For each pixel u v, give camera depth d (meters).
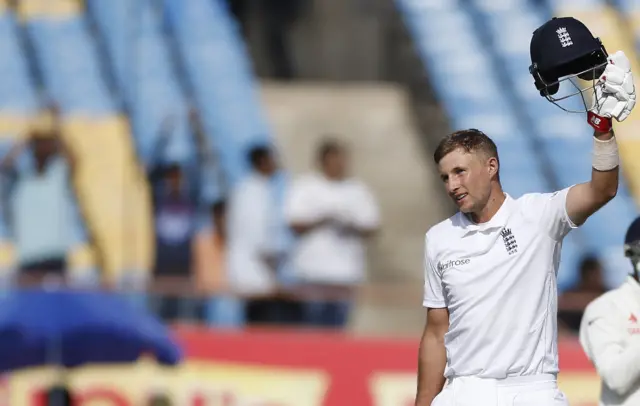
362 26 53.78
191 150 46.19
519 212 18.98
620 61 17.78
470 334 18.84
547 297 18.83
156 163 44.72
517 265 18.75
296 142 50.62
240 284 38.50
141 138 45.94
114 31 47.94
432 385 19.97
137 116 46.59
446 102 51.62
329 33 53.88
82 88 46.72
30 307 32.91
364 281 42.53
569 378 33.88
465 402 18.72
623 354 20.48
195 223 39.81
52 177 39.78
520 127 50.09
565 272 45.25
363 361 34.59
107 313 33.16
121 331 33.06
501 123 50.59
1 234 40.16
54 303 33.00
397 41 53.56
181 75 48.03
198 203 41.56
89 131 45.66
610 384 20.53
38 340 32.69
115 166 44.72
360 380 34.44
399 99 52.53
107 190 43.81
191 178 44.38
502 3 52.75
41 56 47.09
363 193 38.81
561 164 49.03
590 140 49.31
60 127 45.59
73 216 42.12
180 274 39.28
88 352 33.22
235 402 34.41
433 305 19.75
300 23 53.81
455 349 19.12
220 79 48.72
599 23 51.25
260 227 39.12
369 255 47.91
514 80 51.47
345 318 37.09
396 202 49.62
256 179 39.59
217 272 39.22
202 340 34.75
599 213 46.53
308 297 37.06
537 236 18.80
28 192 39.47
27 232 39.25
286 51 53.47
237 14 52.66
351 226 38.41
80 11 47.97
